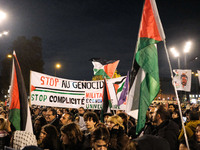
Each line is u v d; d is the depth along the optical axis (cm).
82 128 763
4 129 534
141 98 393
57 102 873
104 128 316
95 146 310
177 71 1262
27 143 397
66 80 907
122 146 306
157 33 387
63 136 398
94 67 1116
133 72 416
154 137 347
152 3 394
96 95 934
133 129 559
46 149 402
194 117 484
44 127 425
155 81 391
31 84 820
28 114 481
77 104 919
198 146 384
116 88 966
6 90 4719
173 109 934
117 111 913
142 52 388
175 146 429
